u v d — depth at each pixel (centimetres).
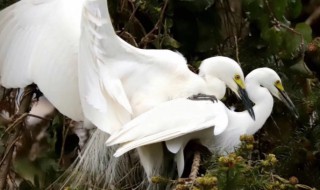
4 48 795
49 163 841
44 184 817
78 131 855
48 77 756
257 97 777
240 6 891
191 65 852
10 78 780
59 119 847
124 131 694
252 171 661
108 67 717
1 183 804
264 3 850
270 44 855
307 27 856
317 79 870
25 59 776
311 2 1020
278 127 841
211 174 647
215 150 737
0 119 870
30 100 827
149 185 758
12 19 802
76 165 794
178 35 866
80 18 762
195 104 718
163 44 835
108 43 713
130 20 847
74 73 747
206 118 712
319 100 820
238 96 768
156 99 733
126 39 849
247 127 758
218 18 875
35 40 778
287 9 885
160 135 697
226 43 881
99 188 760
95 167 767
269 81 786
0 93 873
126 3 855
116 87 709
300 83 852
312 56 876
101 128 695
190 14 863
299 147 821
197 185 646
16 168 859
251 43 866
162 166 743
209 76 762
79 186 754
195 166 707
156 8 845
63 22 768
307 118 831
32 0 802
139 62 735
